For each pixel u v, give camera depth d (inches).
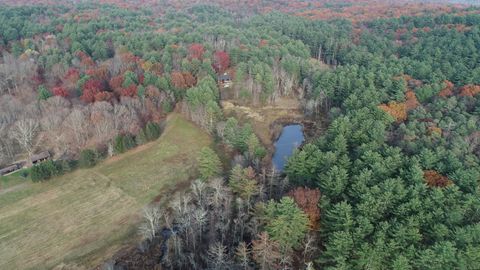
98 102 4271.7
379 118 4072.3
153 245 2933.1
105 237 3051.2
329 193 2901.1
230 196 3171.8
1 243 2989.7
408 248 2293.3
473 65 5216.5
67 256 2876.5
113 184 3651.6
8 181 3597.4
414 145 3435.0
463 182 2859.3
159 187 3634.4
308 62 6018.7
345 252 2325.3
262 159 3878.0
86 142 4104.3
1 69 5211.6
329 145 3612.2
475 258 2198.6
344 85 4955.7
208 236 2923.2
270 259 2447.1
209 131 4466.0
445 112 4128.9
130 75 4958.2
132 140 4146.2
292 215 2452.0
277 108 5231.3
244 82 5369.1
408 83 4940.9
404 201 2696.9
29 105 4377.5
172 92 4916.3
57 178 3690.9
